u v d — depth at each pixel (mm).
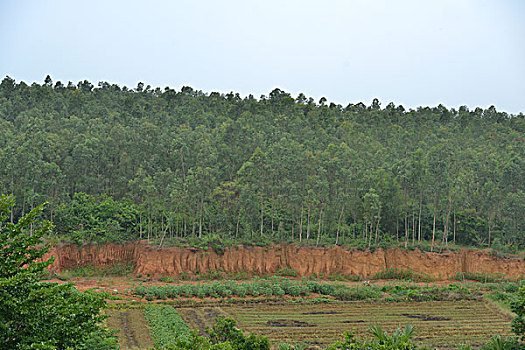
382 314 49125
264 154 79000
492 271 75625
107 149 85250
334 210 82312
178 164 83625
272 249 72250
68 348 15258
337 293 58344
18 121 96875
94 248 66688
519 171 90125
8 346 14805
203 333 38844
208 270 67062
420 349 28062
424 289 62094
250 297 55750
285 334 39812
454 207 85875
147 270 64625
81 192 75438
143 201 75375
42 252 17328
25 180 65688
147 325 40406
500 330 42594
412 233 86562
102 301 17562
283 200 82812
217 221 76625
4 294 14570
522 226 83875
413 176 77750
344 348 23344
